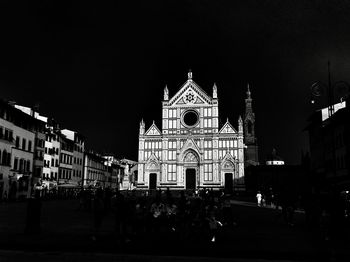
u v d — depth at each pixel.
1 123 60.12
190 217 21.72
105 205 34.28
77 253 16.09
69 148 99.06
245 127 121.88
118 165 159.25
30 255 15.33
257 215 38.62
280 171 89.50
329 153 61.78
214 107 99.62
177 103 101.50
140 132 100.69
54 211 38.94
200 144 98.25
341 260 15.55
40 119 83.62
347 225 20.72
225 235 22.56
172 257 15.59
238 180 94.19
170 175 97.94
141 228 23.47
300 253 16.25
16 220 28.38
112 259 14.85
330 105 32.19
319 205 24.27
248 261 14.99
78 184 105.12
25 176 68.00
